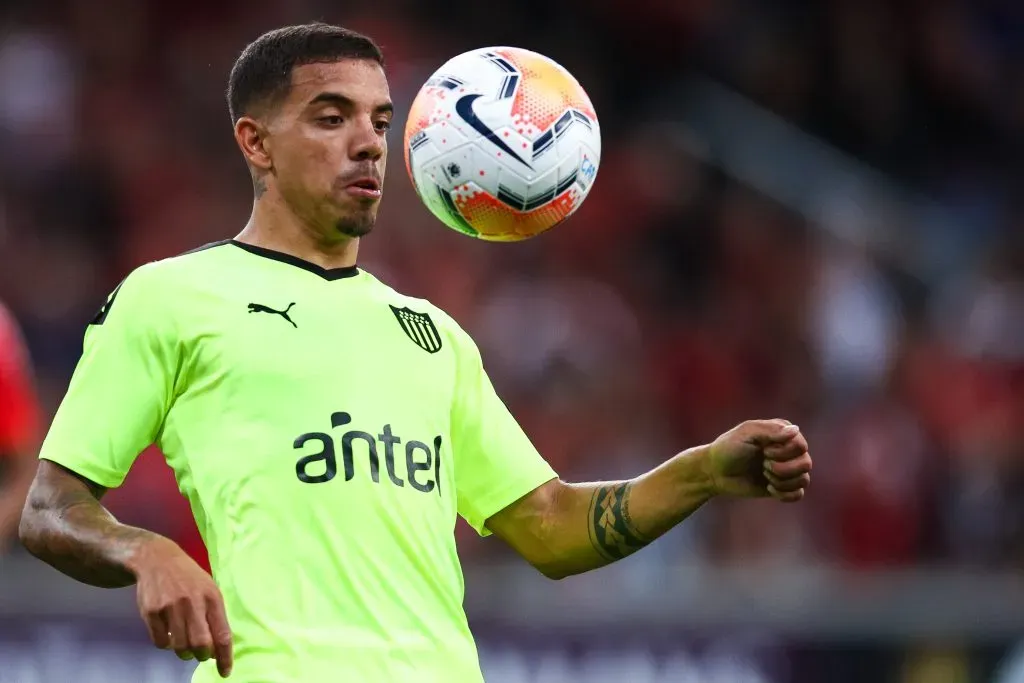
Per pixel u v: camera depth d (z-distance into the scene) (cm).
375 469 1363
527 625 2975
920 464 4219
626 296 4681
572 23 5397
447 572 1390
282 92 1441
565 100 1515
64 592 2770
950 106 5641
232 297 1400
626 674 2961
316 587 1320
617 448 4184
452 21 5278
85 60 4962
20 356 2638
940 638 3020
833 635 3011
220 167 4869
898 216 5050
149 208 4712
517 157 1489
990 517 4150
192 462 1362
